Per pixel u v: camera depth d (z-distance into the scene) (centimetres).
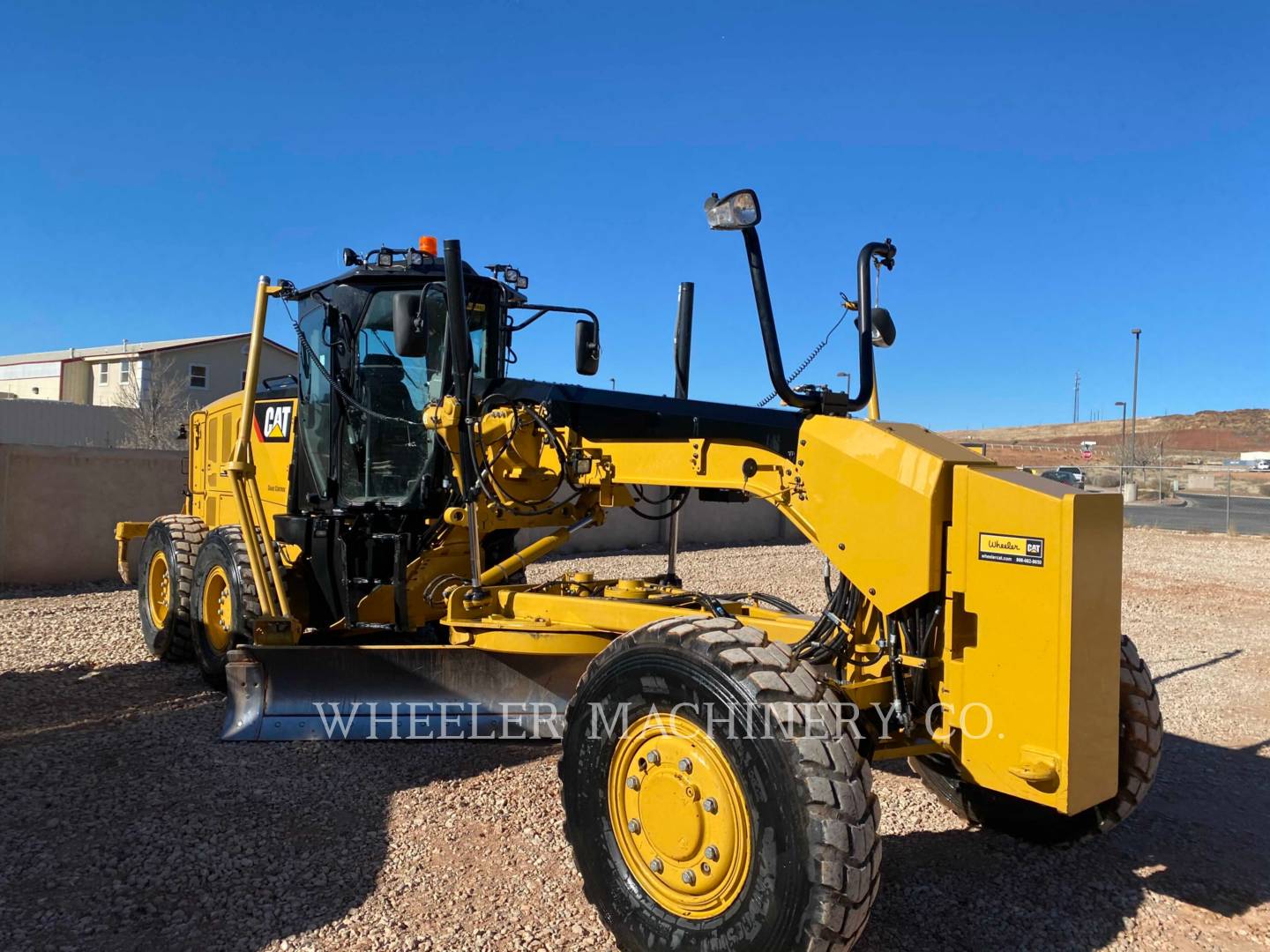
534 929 331
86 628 838
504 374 623
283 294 586
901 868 389
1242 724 620
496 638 478
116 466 1130
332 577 602
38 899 342
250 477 567
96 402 3478
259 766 486
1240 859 408
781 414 433
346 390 597
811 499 340
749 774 279
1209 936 341
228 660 519
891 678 338
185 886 355
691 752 298
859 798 273
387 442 595
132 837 395
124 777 464
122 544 916
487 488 488
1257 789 498
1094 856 407
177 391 2742
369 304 593
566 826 337
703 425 425
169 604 696
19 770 470
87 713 574
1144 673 378
